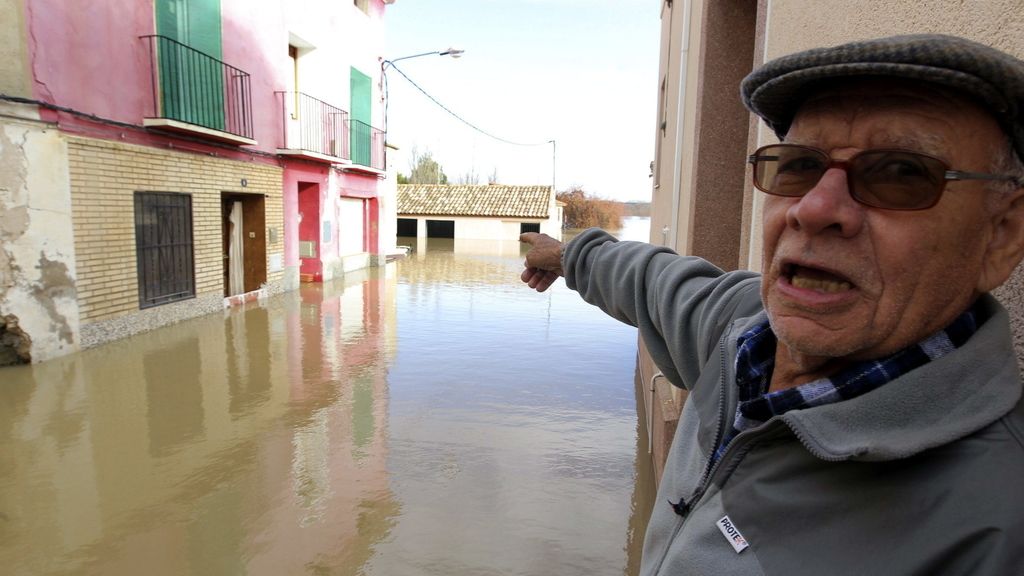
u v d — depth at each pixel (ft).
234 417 16.30
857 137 2.77
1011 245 2.74
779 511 2.82
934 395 2.55
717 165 12.16
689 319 4.84
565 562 10.00
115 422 15.84
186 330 26.05
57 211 20.63
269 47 33.86
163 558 9.93
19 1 19.04
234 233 33.99
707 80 12.05
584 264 6.30
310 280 42.11
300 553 10.11
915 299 2.70
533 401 18.13
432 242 86.17
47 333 20.70
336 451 14.20
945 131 2.57
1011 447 2.29
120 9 23.09
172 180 26.30
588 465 13.74
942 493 2.32
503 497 12.14
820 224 2.78
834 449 2.62
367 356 22.85
